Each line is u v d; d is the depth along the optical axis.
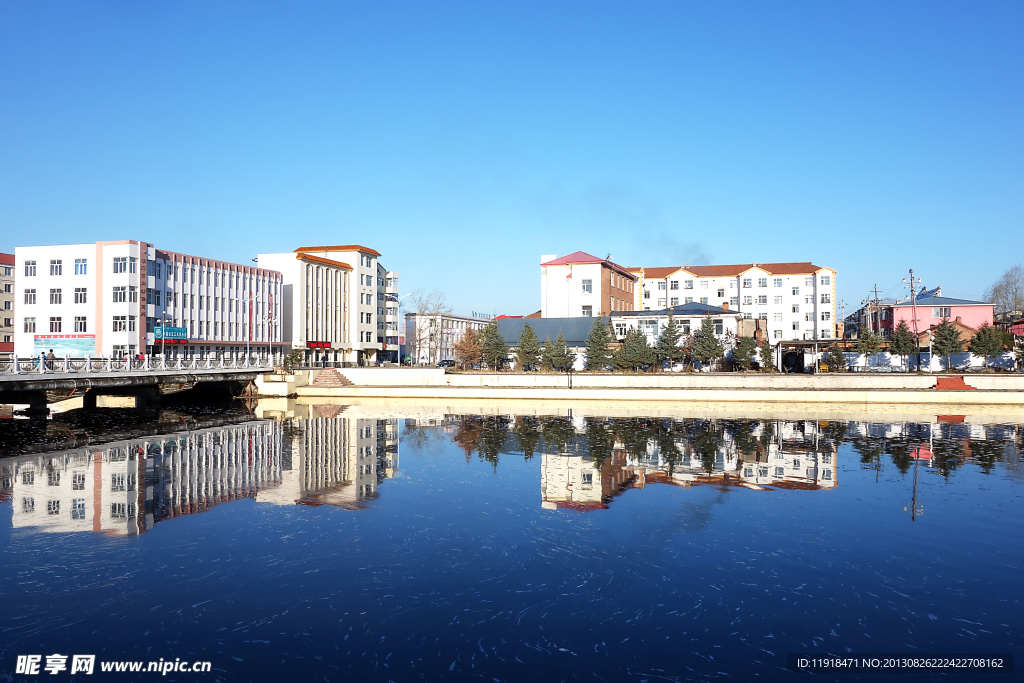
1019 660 14.95
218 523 25.05
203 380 73.69
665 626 16.59
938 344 80.75
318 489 30.75
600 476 33.69
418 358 133.00
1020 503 28.16
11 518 25.53
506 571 20.16
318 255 128.75
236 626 16.44
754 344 85.25
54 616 16.94
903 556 21.58
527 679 14.09
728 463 37.09
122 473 34.16
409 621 16.75
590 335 89.12
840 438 46.53
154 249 87.06
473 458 39.09
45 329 85.94
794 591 18.75
